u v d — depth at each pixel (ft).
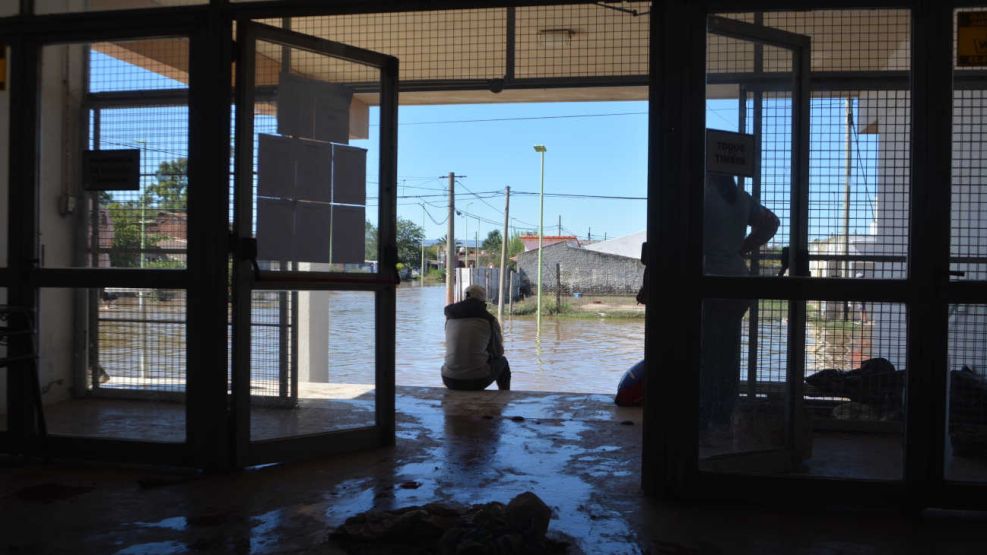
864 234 12.66
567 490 13.05
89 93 14.64
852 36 12.55
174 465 14.12
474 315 24.13
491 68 22.97
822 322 12.71
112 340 14.67
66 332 14.82
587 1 13.24
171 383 14.40
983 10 11.96
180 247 14.16
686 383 12.47
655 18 12.46
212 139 13.82
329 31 22.79
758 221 12.92
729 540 10.76
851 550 10.44
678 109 12.39
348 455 15.30
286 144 14.53
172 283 13.99
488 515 10.42
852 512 12.07
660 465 12.63
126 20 14.12
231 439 14.02
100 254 14.61
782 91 12.83
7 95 14.98
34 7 14.70
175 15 13.92
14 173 14.62
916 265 11.89
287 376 15.76
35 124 14.60
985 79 11.95
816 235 12.89
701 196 12.38
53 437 14.65
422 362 49.26
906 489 12.04
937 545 10.64
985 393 11.96
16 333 13.92
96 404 14.78
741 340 12.88
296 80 14.71
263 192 14.23
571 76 22.27
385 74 15.69
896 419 12.34
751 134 12.89
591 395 22.91
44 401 14.80
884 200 12.37
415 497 12.53
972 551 10.43
